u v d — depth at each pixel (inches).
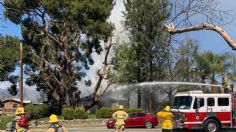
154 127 1705.2
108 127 1748.3
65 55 2405.3
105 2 2356.1
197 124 1221.7
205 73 2359.7
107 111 2166.6
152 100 2471.7
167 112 964.0
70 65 2420.0
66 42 2391.7
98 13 2303.2
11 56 2303.2
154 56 2306.8
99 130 1594.5
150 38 2268.7
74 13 2250.2
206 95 1234.6
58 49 2465.6
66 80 2431.1
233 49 291.7
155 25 2193.7
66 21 2297.0
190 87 2316.7
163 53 2249.0
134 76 2428.6
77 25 2306.8
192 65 2342.5
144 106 2487.7
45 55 2460.6
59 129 525.7
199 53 2301.9
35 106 2326.5
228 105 1241.4
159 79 2390.5
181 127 1222.9
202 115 1227.2
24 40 2448.3
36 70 2527.1
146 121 1690.5
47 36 2399.1
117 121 974.4
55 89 2512.3
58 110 2500.0
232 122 1235.9
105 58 2445.9
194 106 1224.8
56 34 2429.9
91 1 2292.1
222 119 1234.6
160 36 2182.6
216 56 2372.0
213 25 295.0
